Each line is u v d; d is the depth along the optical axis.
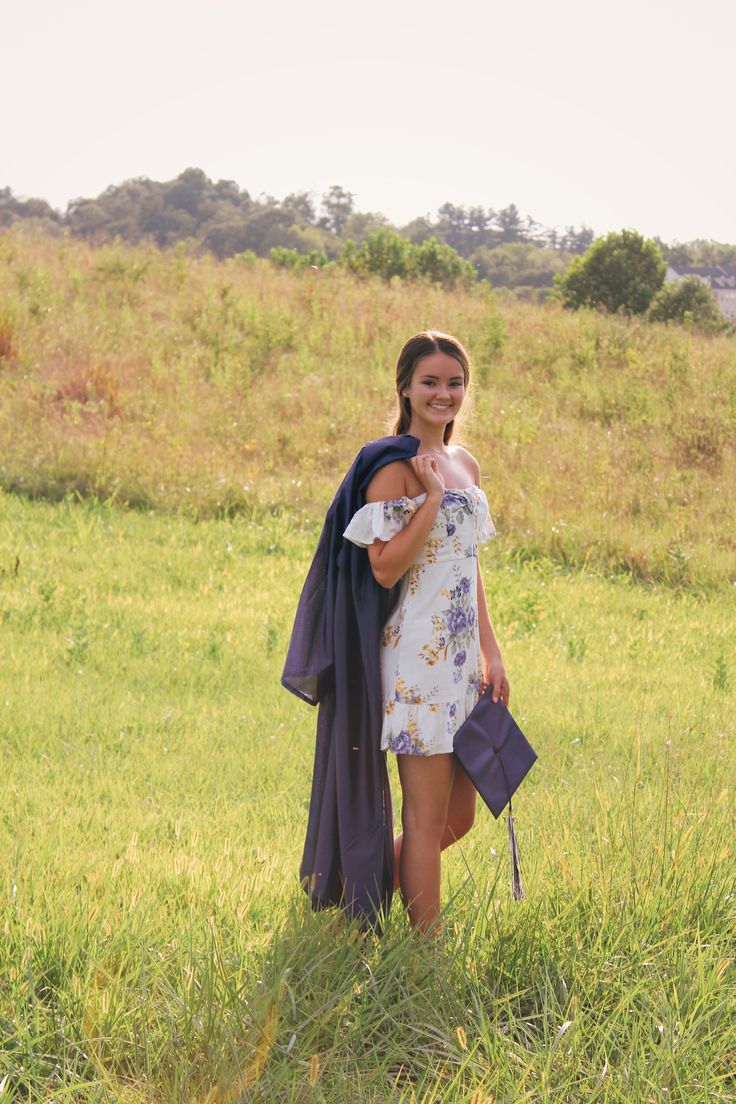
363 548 3.56
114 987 3.13
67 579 9.13
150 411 15.22
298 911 3.63
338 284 24.70
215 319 20.39
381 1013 3.21
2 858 4.08
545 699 7.22
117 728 6.09
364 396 17.36
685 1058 3.05
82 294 20.73
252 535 11.14
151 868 4.11
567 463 14.91
